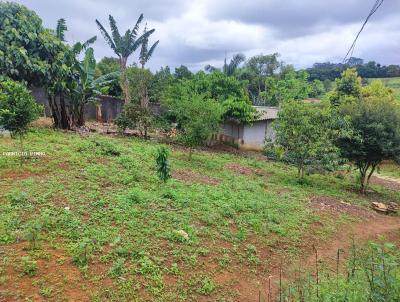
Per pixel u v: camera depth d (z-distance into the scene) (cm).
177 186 1066
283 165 1917
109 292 512
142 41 2634
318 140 1441
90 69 1975
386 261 420
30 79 1709
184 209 863
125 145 1600
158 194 938
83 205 771
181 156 1694
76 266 556
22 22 1641
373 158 1505
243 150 2442
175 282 570
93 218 718
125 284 535
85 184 916
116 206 795
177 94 2367
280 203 1083
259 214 938
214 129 1730
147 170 1167
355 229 998
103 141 1501
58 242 612
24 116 1014
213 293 568
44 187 852
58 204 762
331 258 776
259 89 4731
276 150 1600
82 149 1314
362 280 473
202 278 597
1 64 1526
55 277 522
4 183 852
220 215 871
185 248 674
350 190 1570
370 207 1303
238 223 853
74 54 1892
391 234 1009
